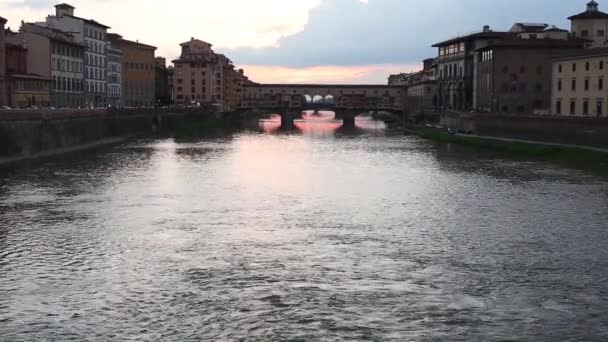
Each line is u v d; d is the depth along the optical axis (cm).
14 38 15375
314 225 5434
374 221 5616
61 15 17850
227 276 4009
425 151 12394
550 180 8038
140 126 17612
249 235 5050
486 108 17300
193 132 19138
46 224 5369
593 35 17912
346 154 11931
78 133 12512
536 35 17888
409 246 4747
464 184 7806
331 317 3378
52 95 15650
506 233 5166
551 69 15150
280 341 3097
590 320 3347
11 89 13462
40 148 10631
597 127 10831
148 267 4184
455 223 5544
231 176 8519
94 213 5834
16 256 4416
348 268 4188
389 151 12488
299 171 9175
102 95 19562
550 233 5162
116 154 11400
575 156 10281
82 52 17738
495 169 9231
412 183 7925
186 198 6700
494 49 16625
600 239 4962
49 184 7488
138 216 5728
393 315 3406
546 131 12425
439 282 3919
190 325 3269
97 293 3700
